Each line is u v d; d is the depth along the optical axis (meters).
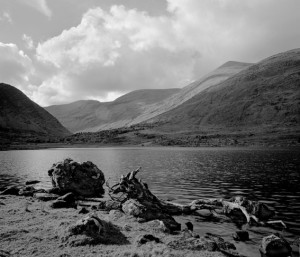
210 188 39.44
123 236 16.73
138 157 104.88
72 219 19.97
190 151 145.75
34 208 23.73
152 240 16.09
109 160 90.81
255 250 17.20
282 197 33.34
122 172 57.56
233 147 186.50
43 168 67.94
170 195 34.59
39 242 14.97
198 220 24.03
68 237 15.38
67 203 25.70
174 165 72.56
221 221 23.77
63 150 180.25
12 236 15.62
